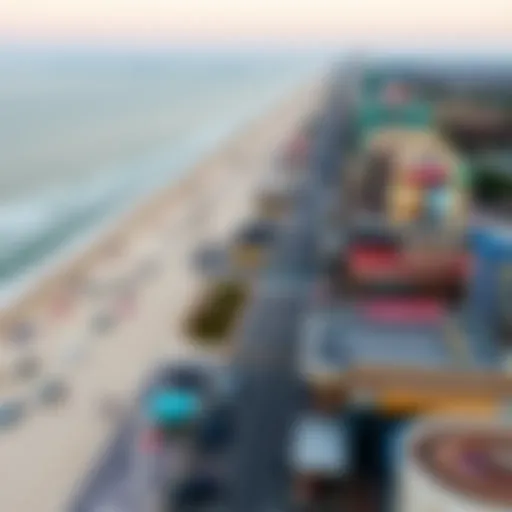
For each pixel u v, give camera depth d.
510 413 84.06
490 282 106.81
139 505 84.62
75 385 113.19
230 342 128.75
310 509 84.81
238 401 107.38
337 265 131.38
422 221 152.00
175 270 171.25
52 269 175.12
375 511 84.06
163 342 129.25
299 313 142.12
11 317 141.38
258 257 177.88
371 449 88.88
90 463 92.88
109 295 154.75
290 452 94.50
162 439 98.00
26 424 101.88
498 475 66.81
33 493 86.62
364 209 162.38
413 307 111.50
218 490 87.62
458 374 91.81
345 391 90.88
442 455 70.00
